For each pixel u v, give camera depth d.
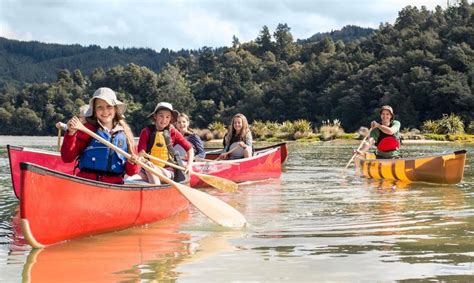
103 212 4.71
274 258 3.89
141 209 5.21
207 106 92.94
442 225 5.04
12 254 4.07
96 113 5.11
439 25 88.44
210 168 9.03
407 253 3.96
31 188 4.01
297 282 3.33
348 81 75.88
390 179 9.57
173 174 6.72
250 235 4.72
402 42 82.19
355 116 70.56
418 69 66.06
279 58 121.94
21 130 91.31
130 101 96.31
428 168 8.80
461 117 58.50
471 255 3.88
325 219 5.45
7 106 94.12
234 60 113.06
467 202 6.60
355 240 4.43
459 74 63.25
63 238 4.40
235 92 98.50
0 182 9.39
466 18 86.38
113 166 5.13
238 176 9.49
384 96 66.81
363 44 94.75
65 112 92.19
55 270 3.64
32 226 4.07
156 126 6.77
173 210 5.95
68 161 4.97
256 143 34.19
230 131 10.27
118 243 4.45
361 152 10.54
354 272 3.50
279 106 82.56
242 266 3.69
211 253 4.07
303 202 6.75
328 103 76.56
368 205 6.42
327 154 18.55
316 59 100.94
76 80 109.44
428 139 33.16
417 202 6.65
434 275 3.40
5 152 21.59
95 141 5.08
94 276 3.49
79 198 4.45
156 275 3.51
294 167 12.61
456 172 8.49
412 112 63.09
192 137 9.36
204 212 5.34
